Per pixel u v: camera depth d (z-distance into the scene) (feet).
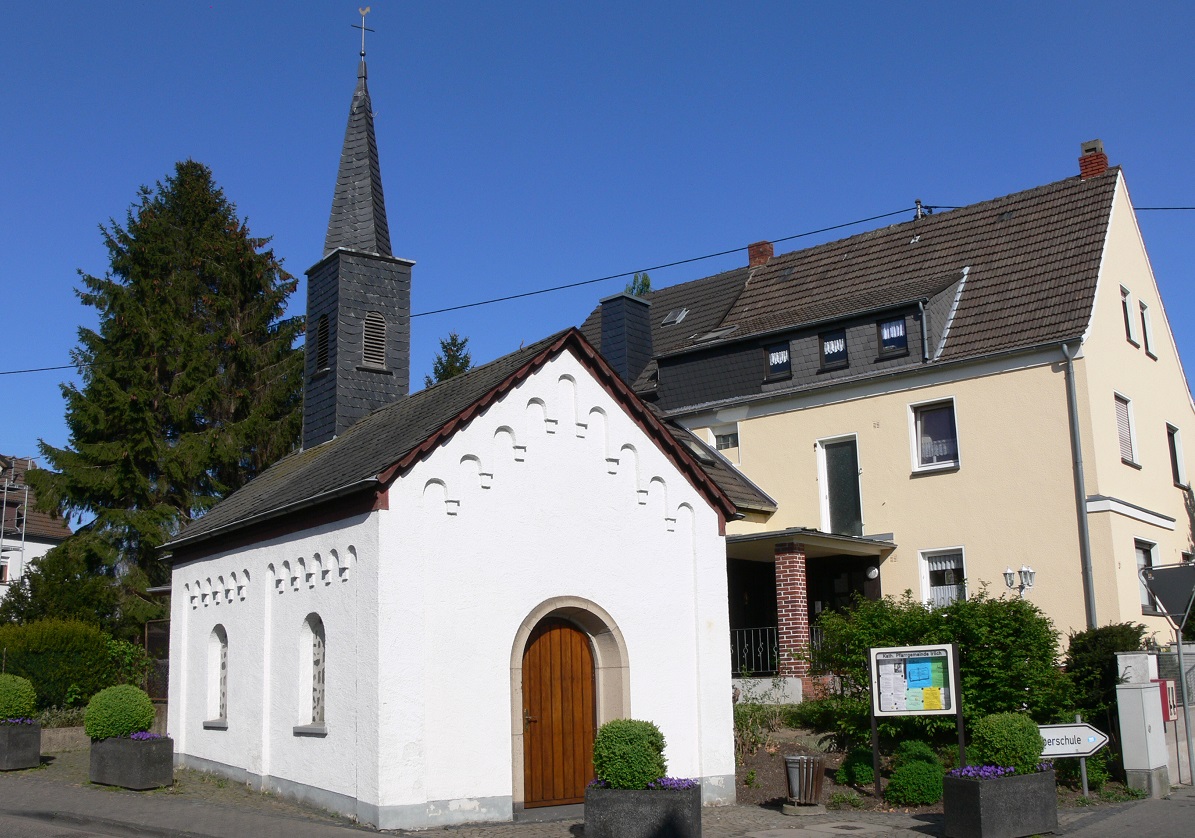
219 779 50.42
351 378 62.23
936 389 69.82
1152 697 47.60
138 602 96.27
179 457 101.50
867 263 83.66
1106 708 48.88
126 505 101.60
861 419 73.05
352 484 39.88
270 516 46.39
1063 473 63.98
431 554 39.88
